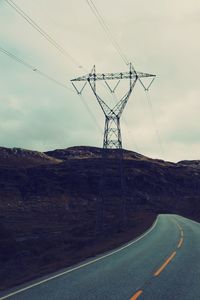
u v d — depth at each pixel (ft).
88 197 450.30
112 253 69.46
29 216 306.76
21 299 33.94
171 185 541.34
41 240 130.72
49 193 450.30
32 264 67.41
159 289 38.73
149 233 118.52
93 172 519.60
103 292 37.14
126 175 529.04
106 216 258.78
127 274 47.39
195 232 120.98
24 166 601.21
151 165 588.50
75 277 45.39
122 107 151.02
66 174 510.17
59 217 297.12
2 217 284.20
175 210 404.16
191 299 34.55
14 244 107.04
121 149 152.15
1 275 52.70
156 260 60.13
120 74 150.20
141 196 476.54
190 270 50.47
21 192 450.30
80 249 89.45
